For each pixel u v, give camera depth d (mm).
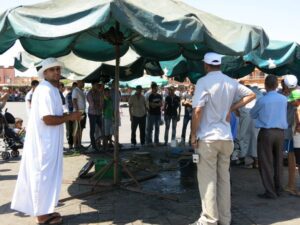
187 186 7164
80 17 4461
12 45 5035
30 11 4801
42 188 4766
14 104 44594
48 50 7078
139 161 8914
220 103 4734
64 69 10594
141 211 5637
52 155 4816
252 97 4844
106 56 8641
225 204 4949
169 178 7805
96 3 4621
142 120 12359
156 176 7965
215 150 4750
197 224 4867
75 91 11289
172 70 10086
